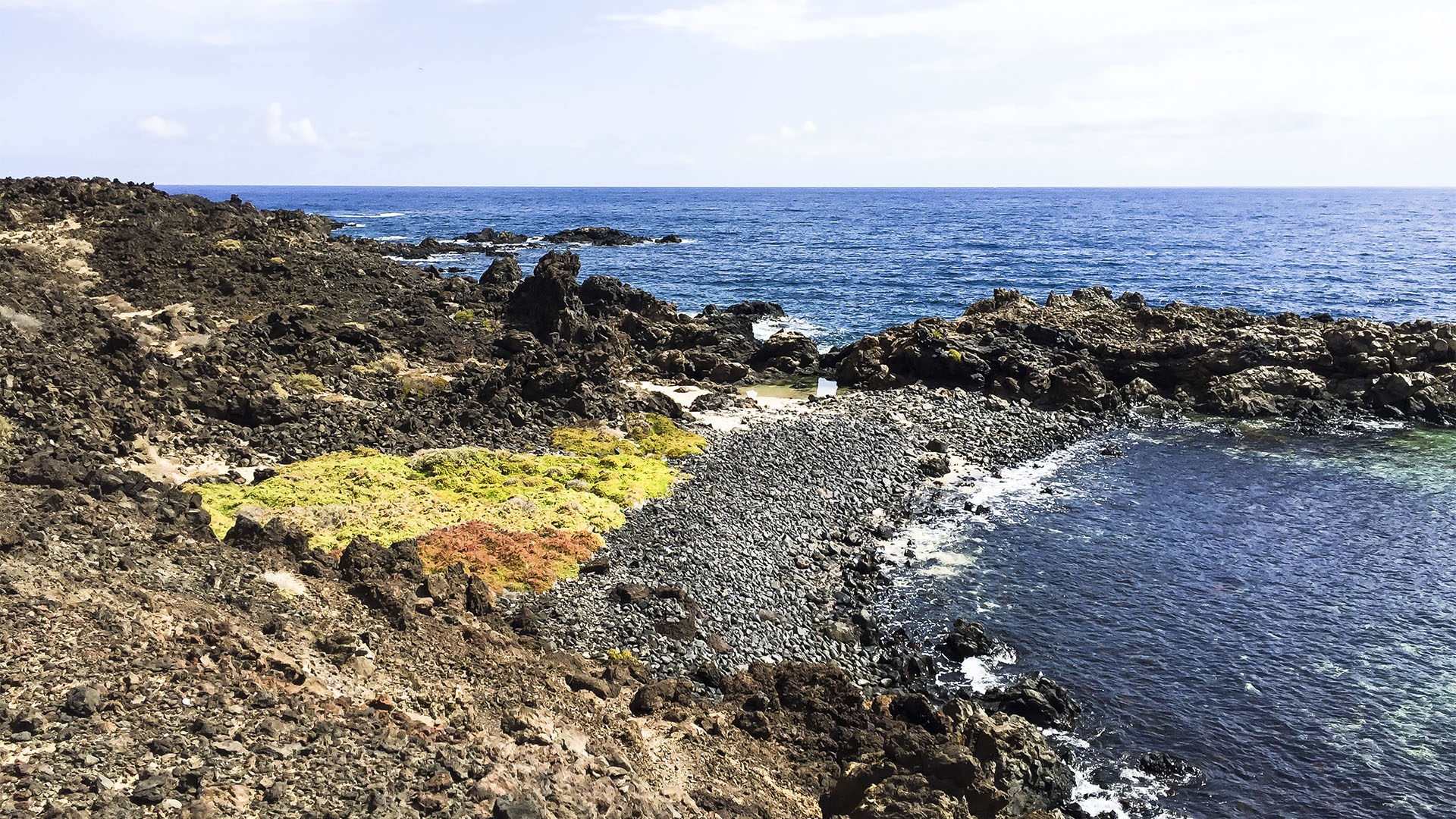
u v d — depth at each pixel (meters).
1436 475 46.44
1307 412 56.78
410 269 76.62
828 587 33.62
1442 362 59.41
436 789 15.58
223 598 21.45
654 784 18.88
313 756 15.55
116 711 15.20
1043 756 24.22
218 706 16.27
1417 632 30.92
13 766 12.92
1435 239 186.50
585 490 37.91
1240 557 36.88
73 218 70.44
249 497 33.62
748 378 64.81
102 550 21.58
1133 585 34.44
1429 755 24.89
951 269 132.25
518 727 19.41
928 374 63.28
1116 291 108.69
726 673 26.91
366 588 24.44
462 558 29.94
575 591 29.62
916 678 28.61
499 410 46.91
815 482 42.72
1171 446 51.91
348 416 44.50
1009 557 36.81
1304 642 30.39
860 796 20.47
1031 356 62.69
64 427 34.59
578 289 77.38
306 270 66.81
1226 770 24.45
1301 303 98.12
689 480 40.47
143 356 42.47
